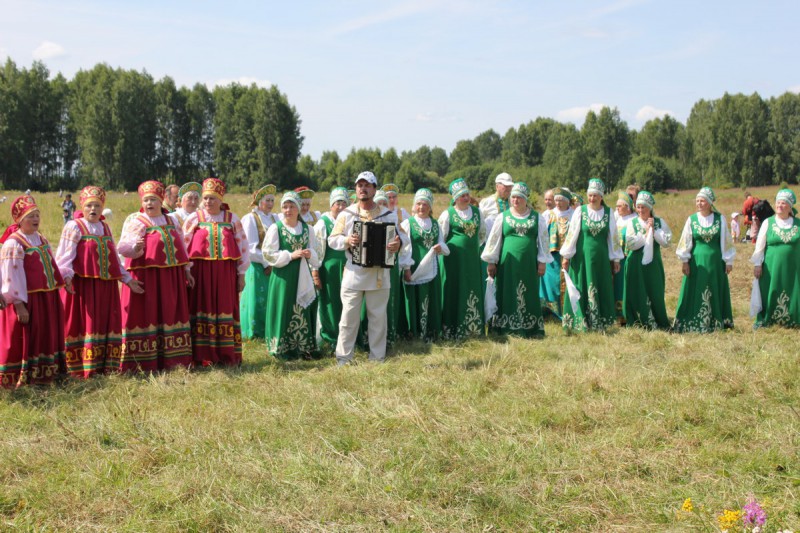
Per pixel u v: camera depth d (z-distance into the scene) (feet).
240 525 13.73
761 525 12.75
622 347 27.66
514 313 30.12
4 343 22.39
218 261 25.52
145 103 270.05
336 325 28.27
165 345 24.62
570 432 18.15
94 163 249.14
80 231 23.68
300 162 356.38
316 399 20.79
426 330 29.63
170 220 25.04
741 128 299.38
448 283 30.09
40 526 13.82
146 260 24.30
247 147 275.39
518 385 22.11
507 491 14.93
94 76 270.87
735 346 27.63
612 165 307.99
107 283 24.06
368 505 14.44
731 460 16.48
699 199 31.32
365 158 351.25
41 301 22.82
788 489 14.76
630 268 32.42
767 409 19.56
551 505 14.52
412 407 19.48
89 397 21.39
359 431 18.28
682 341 28.22
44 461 16.62
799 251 31.14
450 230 30.01
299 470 15.88
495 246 30.35
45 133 266.36
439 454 16.69
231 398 21.33
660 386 21.66
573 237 31.12
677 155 360.89
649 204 32.01
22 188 250.57
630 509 14.33
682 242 31.63
